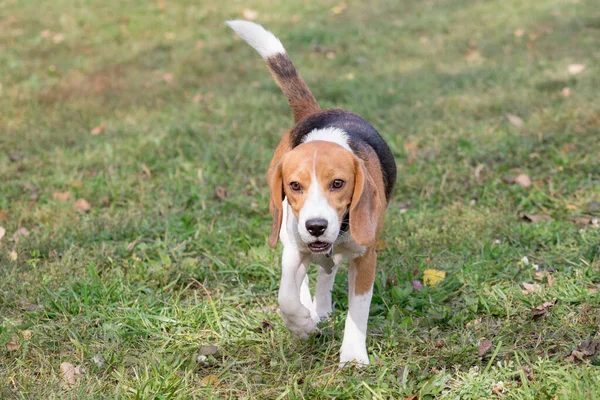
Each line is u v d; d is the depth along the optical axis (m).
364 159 3.92
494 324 4.07
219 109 8.48
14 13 13.24
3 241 5.39
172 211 5.84
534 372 3.51
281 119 8.02
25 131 7.89
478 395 3.38
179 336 4.08
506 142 6.91
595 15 11.61
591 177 6.09
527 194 5.90
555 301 4.24
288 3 13.90
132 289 4.59
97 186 6.36
